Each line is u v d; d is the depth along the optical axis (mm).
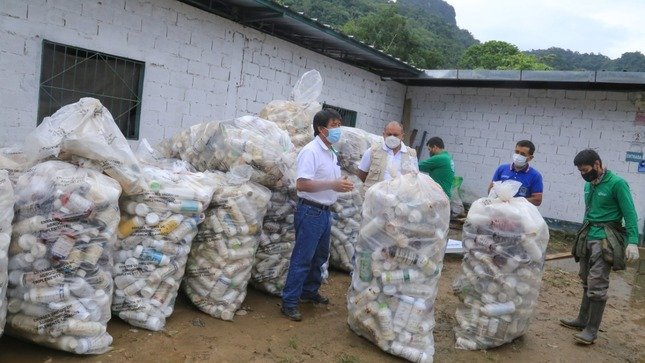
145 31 6129
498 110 11078
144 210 3291
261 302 4219
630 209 4070
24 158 3430
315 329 3836
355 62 10141
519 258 3746
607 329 4715
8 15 4840
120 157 3158
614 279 6992
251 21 7273
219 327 3592
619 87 9633
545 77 9578
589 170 4246
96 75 5773
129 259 3289
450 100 11664
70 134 2984
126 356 2994
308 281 4266
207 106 7117
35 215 2809
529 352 3953
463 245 3982
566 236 10062
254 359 3207
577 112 10164
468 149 11500
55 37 5238
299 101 5246
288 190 4262
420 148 12031
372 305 3502
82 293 2895
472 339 3854
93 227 2928
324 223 3900
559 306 5246
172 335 3348
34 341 2873
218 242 3668
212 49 7035
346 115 10414
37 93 5176
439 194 3531
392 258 3439
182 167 3768
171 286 3471
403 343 3430
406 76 10883
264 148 3844
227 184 3760
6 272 2676
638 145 9602
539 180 5125
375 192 3543
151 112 6398
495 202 3900
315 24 7434
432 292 3521
